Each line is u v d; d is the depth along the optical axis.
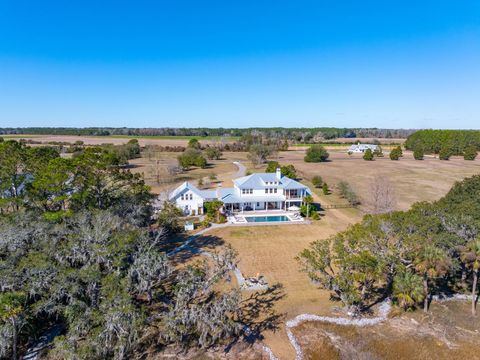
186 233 51.00
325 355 25.28
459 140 161.25
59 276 24.02
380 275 29.44
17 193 37.75
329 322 29.19
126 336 22.27
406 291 28.06
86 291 24.67
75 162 38.91
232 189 68.69
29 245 27.98
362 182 93.44
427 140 172.75
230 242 47.47
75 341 21.66
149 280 27.86
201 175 101.44
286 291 34.16
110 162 43.91
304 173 107.69
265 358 24.62
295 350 25.62
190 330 24.94
